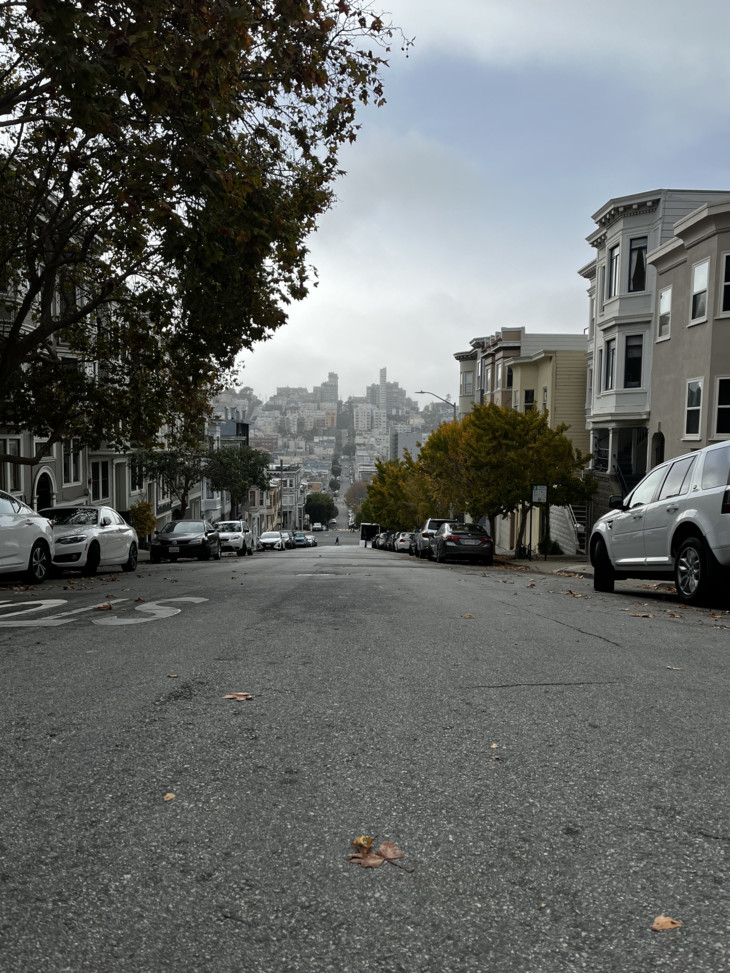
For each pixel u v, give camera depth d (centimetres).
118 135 1122
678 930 243
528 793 351
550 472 2825
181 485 4956
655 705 498
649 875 277
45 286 1669
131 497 4516
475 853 293
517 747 413
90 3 962
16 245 1684
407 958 229
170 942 237
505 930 243
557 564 2655
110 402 2089
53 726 445
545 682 562
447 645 714
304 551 5650
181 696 514
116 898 261
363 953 232
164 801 339
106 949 233
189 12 993
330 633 780
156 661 631
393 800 342
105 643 717
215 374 1861
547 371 4347
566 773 375
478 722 458
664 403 2664
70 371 2061
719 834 310
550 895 263
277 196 1362
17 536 1397
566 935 240
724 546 1021
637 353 3019
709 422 2311
